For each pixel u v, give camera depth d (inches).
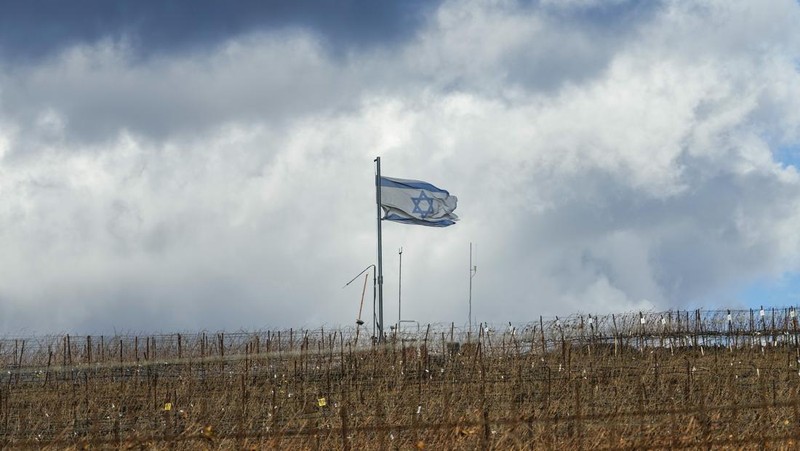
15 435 1219.9
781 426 1077.1
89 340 1753.2
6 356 1701.5
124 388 1493.6
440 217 2078.0
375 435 1080.2
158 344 1755.7
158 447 1060.5
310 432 990.4
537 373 1582.2
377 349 1712.6
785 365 1707.7
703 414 1007.0
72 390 1487.5
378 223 2036.2
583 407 1309.1
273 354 1647.4
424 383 1503.4
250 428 1168.8
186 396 1433.3
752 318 1940.2
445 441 1018.7
